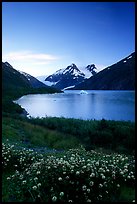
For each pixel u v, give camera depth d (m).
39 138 30.48
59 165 10.30
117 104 133.25
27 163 13.92
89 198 8.83
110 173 10.54
